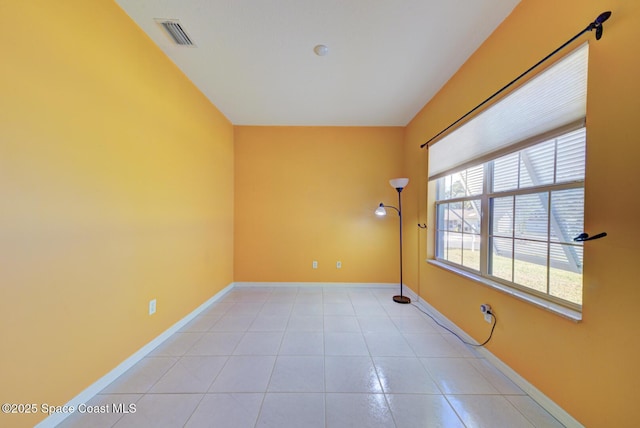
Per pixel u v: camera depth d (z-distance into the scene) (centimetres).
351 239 359
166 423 125
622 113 99
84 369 136
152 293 191
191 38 182
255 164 355
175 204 219
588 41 111
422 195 292
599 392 107
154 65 189
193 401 140
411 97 269
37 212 114
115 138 155
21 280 108
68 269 127
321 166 356
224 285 327
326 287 358
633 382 95
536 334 140
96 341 143
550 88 132
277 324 239
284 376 162
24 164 108
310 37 180
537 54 138
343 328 231
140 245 178
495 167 186
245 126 354
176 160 219
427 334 220
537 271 150
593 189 109
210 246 286
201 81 240
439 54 198
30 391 112
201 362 177
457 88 219
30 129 111
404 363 176
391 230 358
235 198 356
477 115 190
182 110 227
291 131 355
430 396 145
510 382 156
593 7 110
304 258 359
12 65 104
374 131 356
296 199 357
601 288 106
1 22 100
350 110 304
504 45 162
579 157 124
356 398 143
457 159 221
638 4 93
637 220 94
